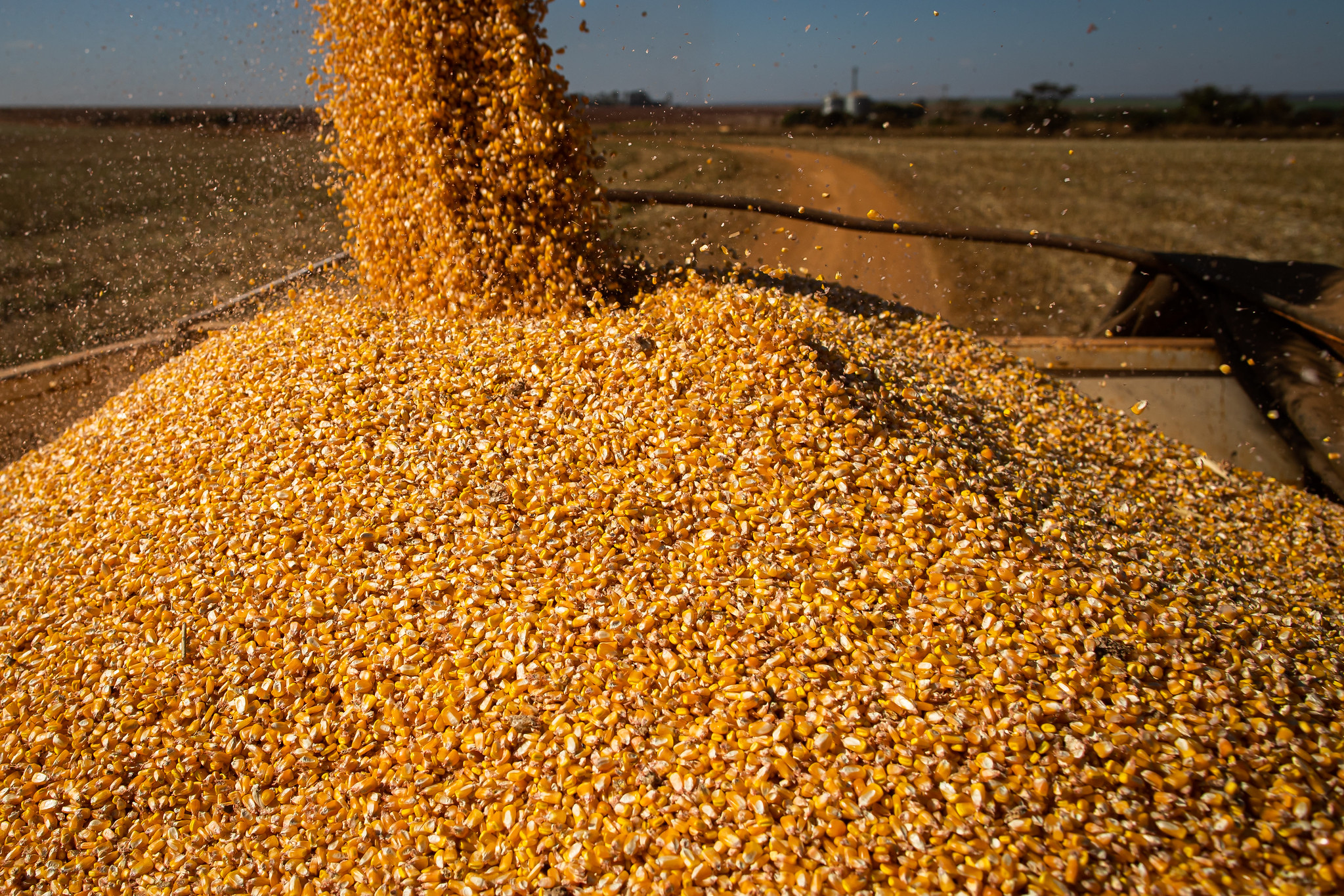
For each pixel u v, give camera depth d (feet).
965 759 6.12
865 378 10.22
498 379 10.57
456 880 5.99
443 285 12.78
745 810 5.96
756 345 9.98
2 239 43.52
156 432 11.54
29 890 6.70
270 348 12.10
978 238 16.48
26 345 22.70
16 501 12.21
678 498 8.58
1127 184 85.30
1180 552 9.34
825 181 69.10
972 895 5.30
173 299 23.52
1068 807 5.72
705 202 15.92
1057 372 15.37
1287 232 53.47
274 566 8.55
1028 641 6.93
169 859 6.70
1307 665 7.24
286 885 6.29
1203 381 15.16
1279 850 5.44
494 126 11.71
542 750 6.61
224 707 7.56
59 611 9.23
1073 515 9.25
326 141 14.65
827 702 6.54
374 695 7.30
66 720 7.88
